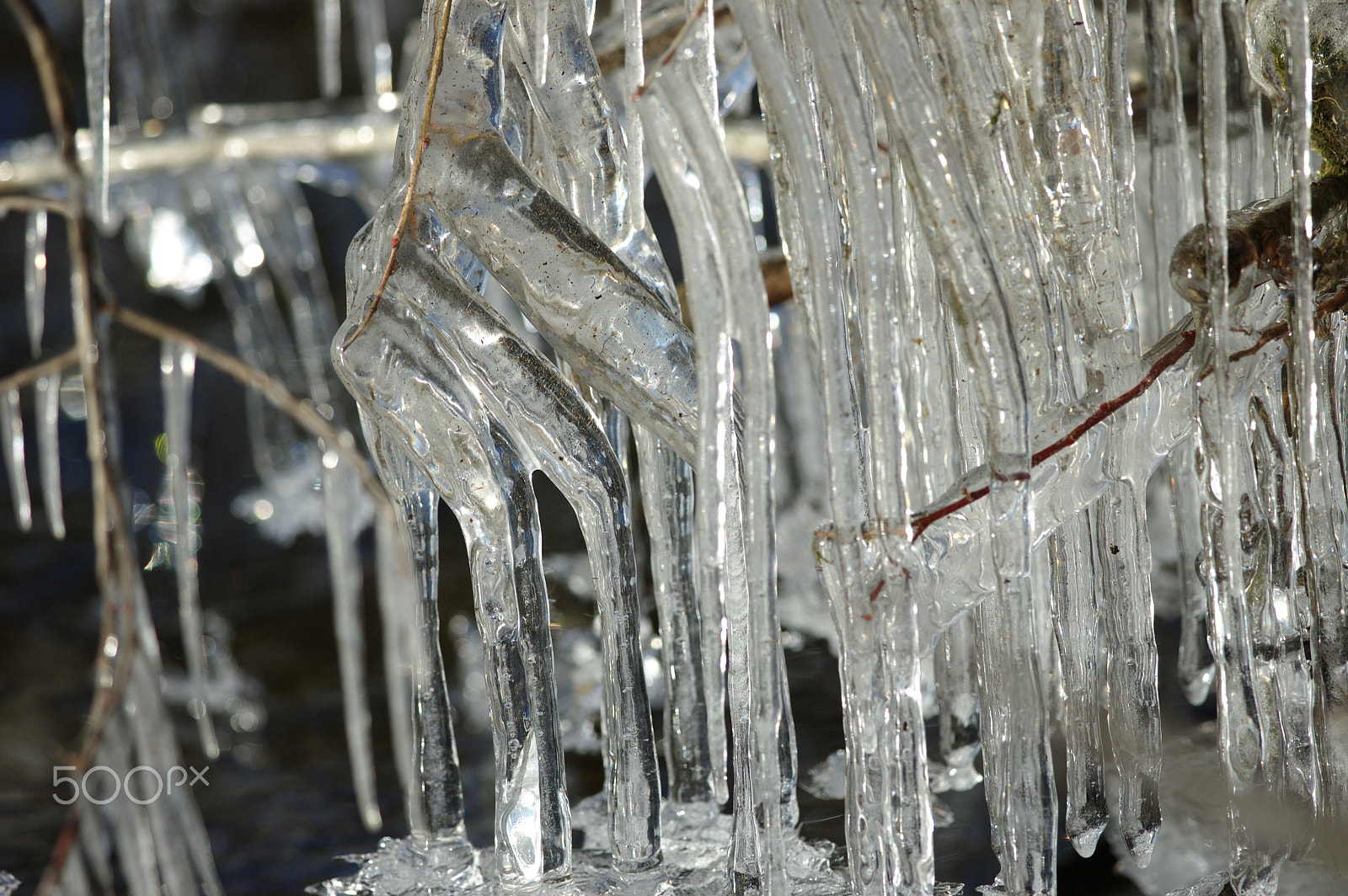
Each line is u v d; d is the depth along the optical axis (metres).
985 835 2.15
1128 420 1.98
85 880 2.11
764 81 1.92
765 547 1.93
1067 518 1.97
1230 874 2.00
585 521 1.99
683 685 2.07
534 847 2.00
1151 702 2.02
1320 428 2.00
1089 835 2.03
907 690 1.95
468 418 1.98
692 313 1.92
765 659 1.93
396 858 2.12
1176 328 1.99
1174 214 2.10
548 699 2.00
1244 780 1.99
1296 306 1.95
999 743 2.02
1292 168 2.02
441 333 1.98
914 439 2.05
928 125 1.92
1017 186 1.97
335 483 2.28
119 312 2.24
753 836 1.98
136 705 2.16
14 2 2.24
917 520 1.96
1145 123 2.20
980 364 1.93
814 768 2.23
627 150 2.00
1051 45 1.98
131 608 2.17
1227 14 2.07
